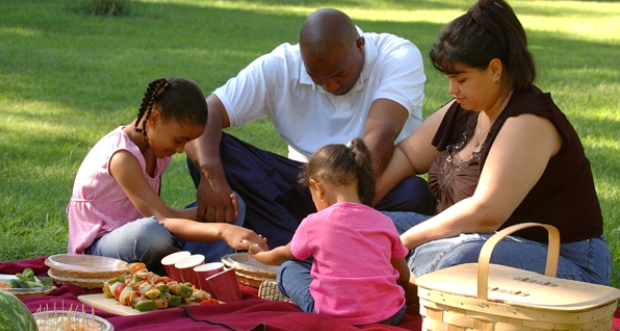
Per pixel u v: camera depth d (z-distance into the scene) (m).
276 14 27.42
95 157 5.24
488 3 4.37
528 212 4.43
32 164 8.95
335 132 6.04
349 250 4.17
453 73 4.41
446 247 4.39
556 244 4.01
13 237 6.41
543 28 26.75
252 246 4.69
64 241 6.45
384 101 5.64
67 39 19.12
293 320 3.90
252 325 3.90
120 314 4.27
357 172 4.37
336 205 4.27
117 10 23.64
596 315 3.43
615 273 5.85
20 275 4.63
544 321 3.38
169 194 8.05
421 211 5.45
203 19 24.56
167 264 4.79
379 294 4.15
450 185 4.72
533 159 4.23
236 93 5.97
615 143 10.73
